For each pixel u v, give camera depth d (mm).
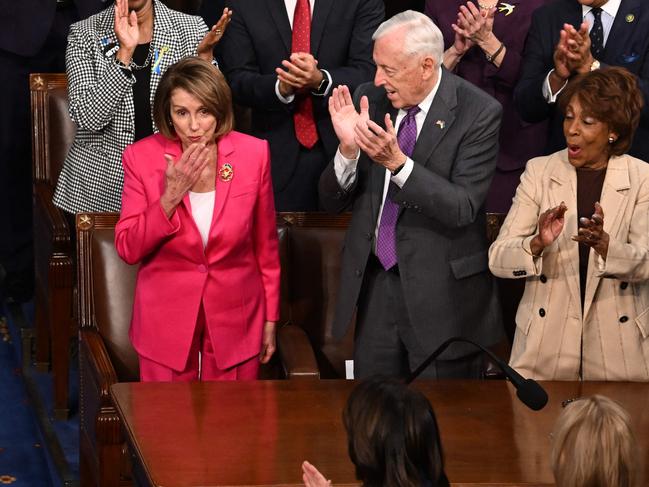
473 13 15797
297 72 14695
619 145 11477
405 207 12031
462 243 12258
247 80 15461
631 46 15055
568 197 11688
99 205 15250
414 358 12375
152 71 14953
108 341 13953
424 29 11602
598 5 15242
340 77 15227
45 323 17719
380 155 11430
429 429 6777
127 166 12133
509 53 16156
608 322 11688
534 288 11891
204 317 12234
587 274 11633
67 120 17344
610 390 11383
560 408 10922
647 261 11148
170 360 12148
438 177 11625
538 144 16656
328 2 15562
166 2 19984
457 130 11938
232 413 10594
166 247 12008
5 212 19562
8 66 18938
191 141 11742
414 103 11961
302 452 9789
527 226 11945
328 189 12336
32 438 16328
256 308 12562
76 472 15094
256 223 12500
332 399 11008
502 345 13953
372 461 6750
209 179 12000
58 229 16078
